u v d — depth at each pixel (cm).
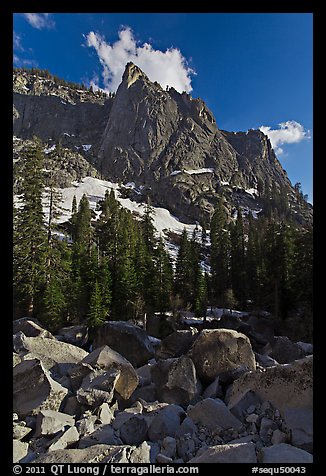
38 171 2542
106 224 4181
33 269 2355
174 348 1438
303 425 462
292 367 551
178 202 10575
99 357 702
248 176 14288
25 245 2373
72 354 891
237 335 793
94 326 2377
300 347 1452
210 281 4462
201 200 10469
